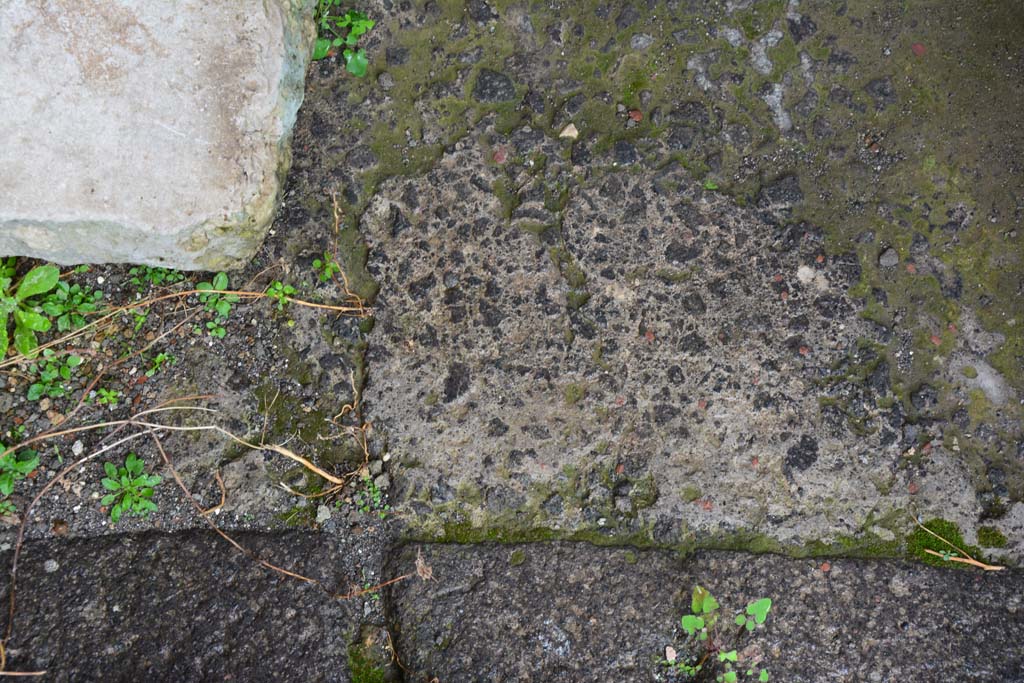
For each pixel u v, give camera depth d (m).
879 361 2.30
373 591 2.21
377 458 2.27
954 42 2.47
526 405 2.29
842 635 2.16
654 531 2.22
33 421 2.29
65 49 2.07
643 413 2.28
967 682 2.13
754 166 2.42
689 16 2.47
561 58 2.46
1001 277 2.37
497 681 2.14
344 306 2.34
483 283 2.35
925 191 2.41
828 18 2.47
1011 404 2.30
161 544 2.21
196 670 2.12
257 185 2.10
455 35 2.47
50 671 2.12
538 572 2.20
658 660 2.15
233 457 2.27
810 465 2.25
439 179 2.40
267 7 2.13
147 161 2.06
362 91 2.45
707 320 2.31
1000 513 2.24
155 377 2.31
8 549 2.21
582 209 2.38
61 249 2.20
